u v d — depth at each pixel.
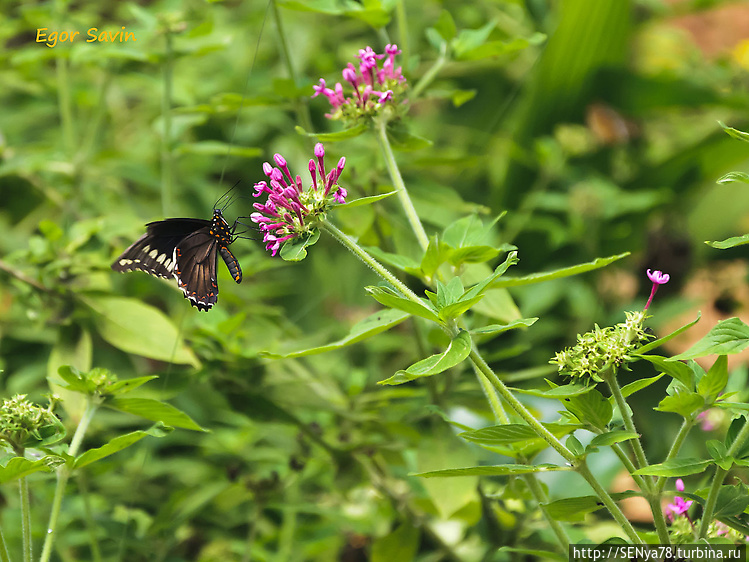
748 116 2.08
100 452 1.72
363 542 1.94
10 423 1.72
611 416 1.70
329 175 1.72
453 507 1.80
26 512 1.72
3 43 2.09
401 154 1.88
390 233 1.86
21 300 1.86
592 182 2.05
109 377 1.75
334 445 1.88
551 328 2.01
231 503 1.88
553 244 2.04
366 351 2.00
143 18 1.90
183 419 1.74
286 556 1.91
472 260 1.73
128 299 1.84
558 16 2.08
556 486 1.84
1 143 1.98
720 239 2.07
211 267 1.82
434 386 1.86
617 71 2.09
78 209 1.98
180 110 1.90
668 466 1.68
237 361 1.86
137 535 1.87
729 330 1.68
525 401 1.89
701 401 1.69
